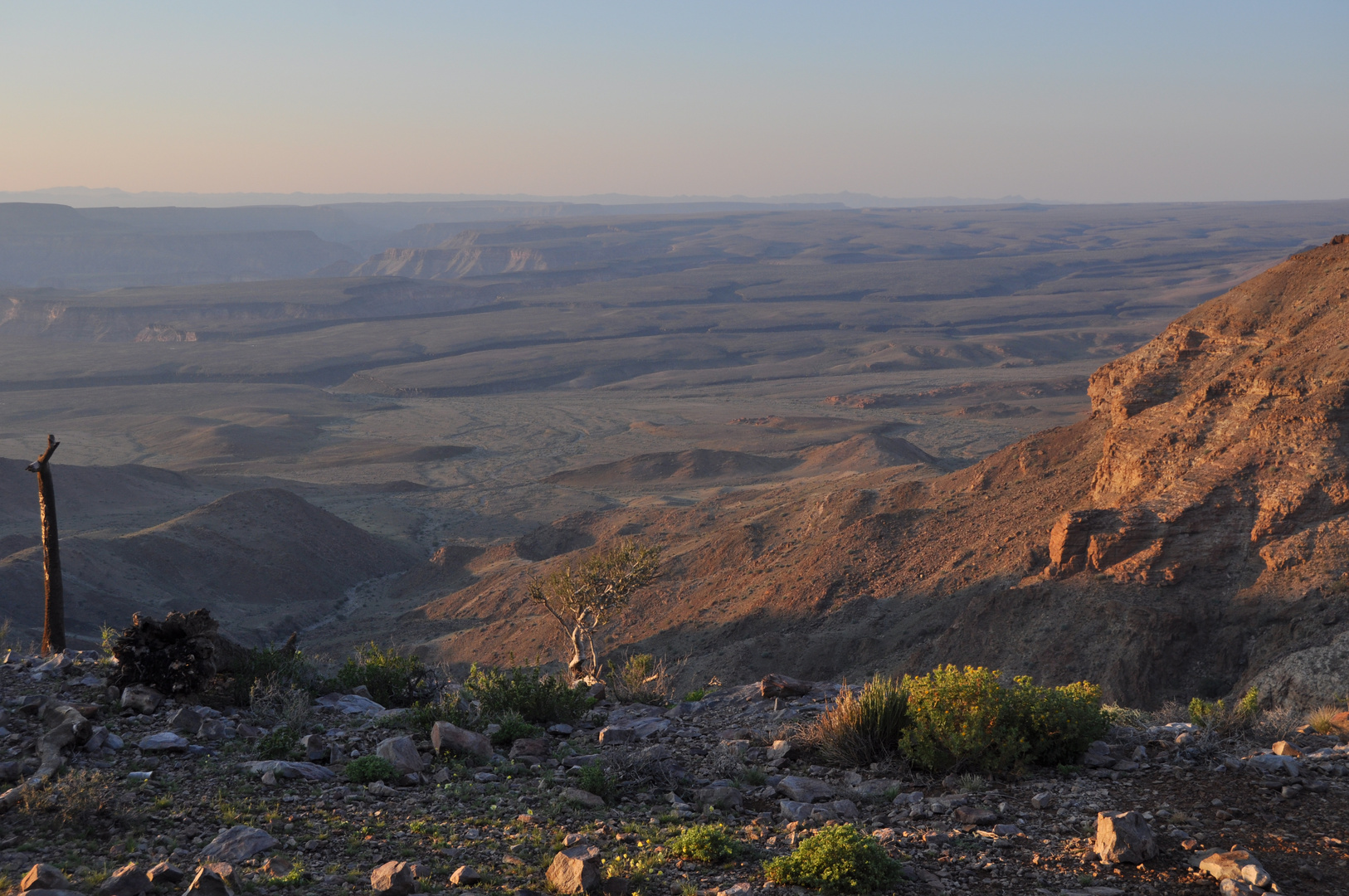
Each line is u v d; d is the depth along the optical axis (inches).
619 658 2504.9
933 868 338.3
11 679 595.5
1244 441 1979.6
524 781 461.1
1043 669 1809.8
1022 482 2657.5
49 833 365.1
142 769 449.7
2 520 5452.8
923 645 2073.1
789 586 2554.1
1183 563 1875.0
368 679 652.7
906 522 2655.0
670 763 471.5
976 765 447.5
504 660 2810.0
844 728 487.2
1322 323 2126.0
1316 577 1685.5
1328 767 415.5
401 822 393.1
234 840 353.7
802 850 334.6
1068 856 343.3
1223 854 325.4
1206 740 465.7
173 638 574.6
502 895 314.3
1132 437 2253.9
